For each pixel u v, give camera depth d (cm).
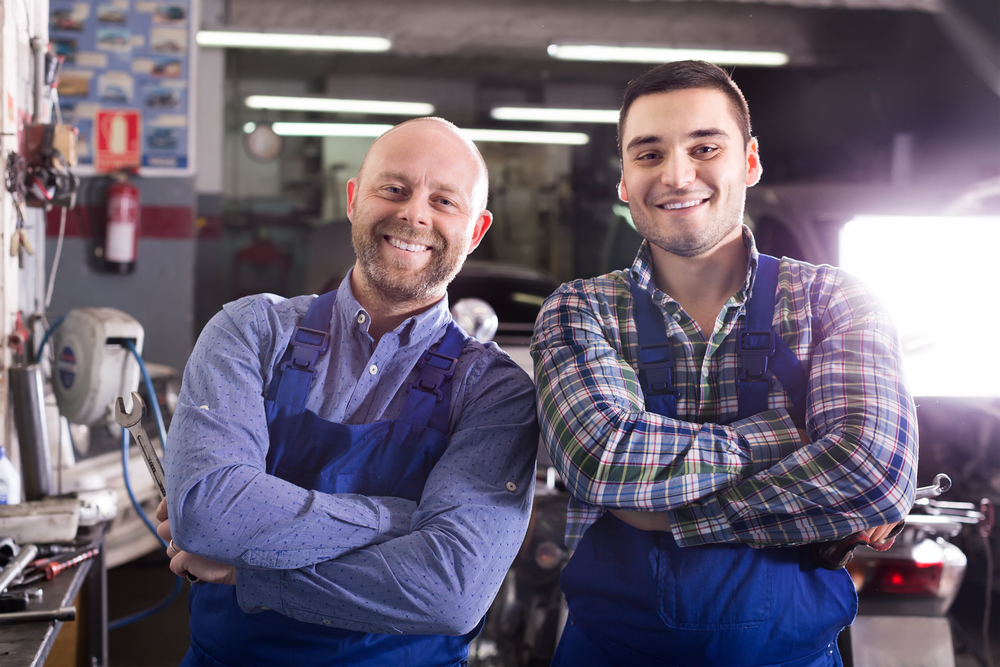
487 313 242
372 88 923
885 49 712
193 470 124
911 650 185
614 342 142
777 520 125
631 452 127
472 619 125
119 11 552
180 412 132
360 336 142
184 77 563
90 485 308
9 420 219
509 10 696
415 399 138
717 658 131
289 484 125
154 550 434
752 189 327
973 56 608
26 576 165
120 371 230
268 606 125
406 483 135
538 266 998
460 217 140
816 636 133
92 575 219
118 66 555
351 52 810
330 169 976
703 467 125
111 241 550
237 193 969
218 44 683
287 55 827
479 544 125
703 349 138
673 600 131
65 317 239
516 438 138
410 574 122
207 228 709
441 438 137
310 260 812
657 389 138
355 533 124
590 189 991
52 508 182
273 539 121
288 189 977
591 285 148
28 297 251
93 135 556
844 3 662
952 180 645
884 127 720
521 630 235
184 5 558
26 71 241
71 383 231
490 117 962
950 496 243
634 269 144
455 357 143
